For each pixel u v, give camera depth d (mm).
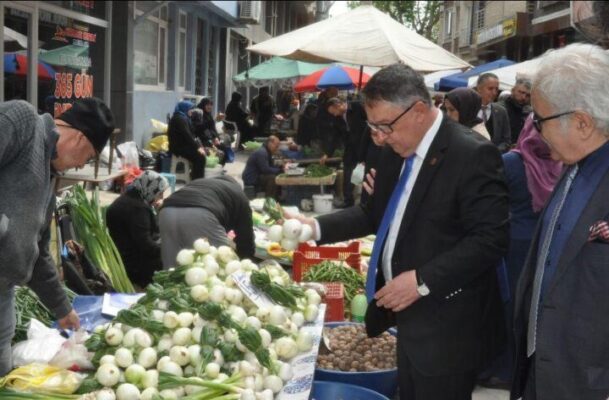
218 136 16422
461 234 2879
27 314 3490
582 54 2242
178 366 2693
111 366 2600
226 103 25625
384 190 3180
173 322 2809
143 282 5602
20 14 8867
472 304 2922
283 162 12117
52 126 2646
